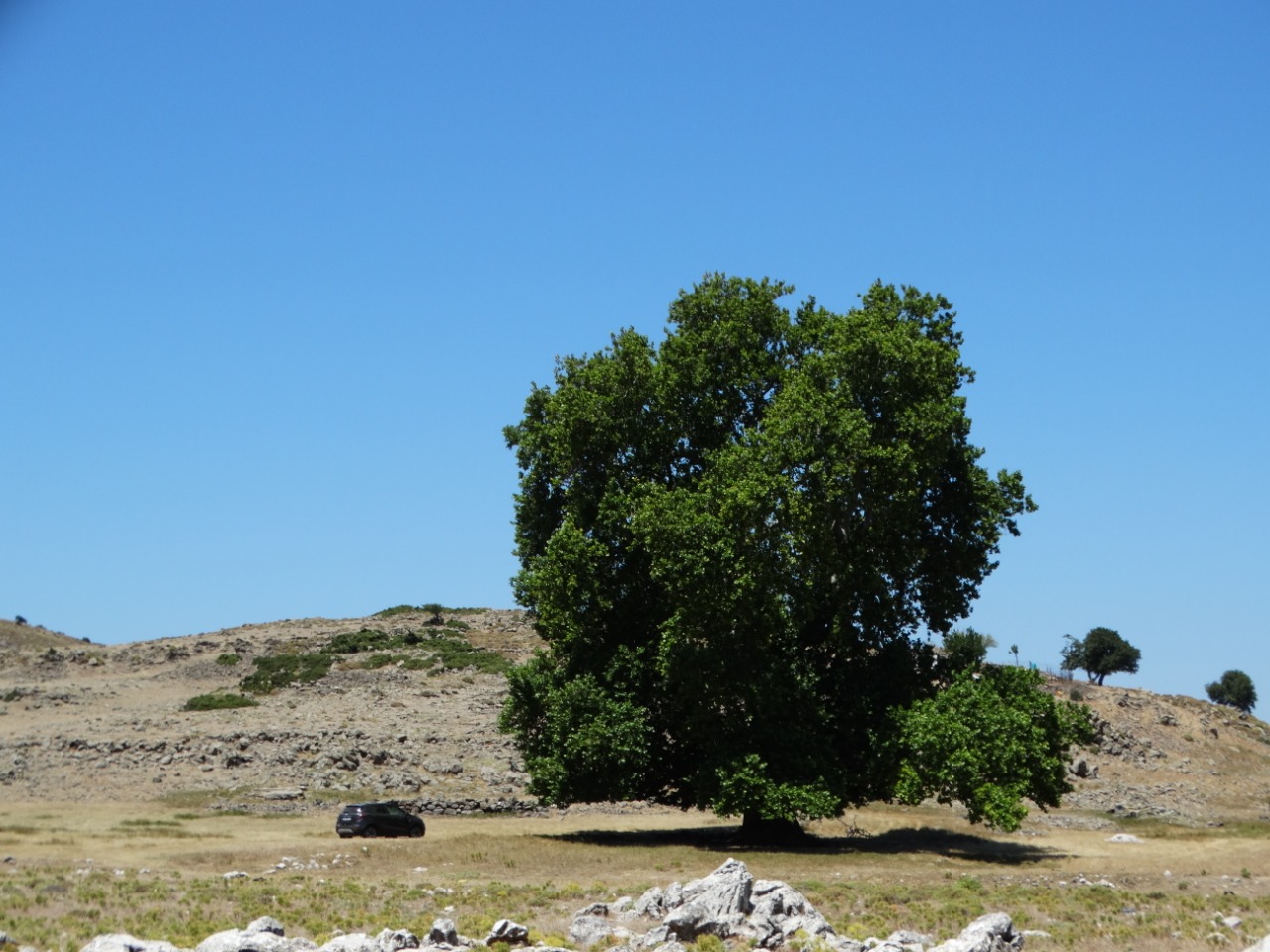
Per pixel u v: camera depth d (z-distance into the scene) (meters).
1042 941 27.44
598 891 34.62
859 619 49.78
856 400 47.19
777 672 47.19
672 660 46.72
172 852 43.84
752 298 52.38
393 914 30.47
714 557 45.12
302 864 40.66
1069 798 75.75
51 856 41.84
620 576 50.25
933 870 41.97
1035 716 47.44
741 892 28.31
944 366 48.00
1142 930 28.94
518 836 51.47
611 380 49.44
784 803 44.59
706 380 51.00
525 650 105.94
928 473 47.72
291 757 69.50
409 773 69.62
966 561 50.62
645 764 48.12
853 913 31.72
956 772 44.12
